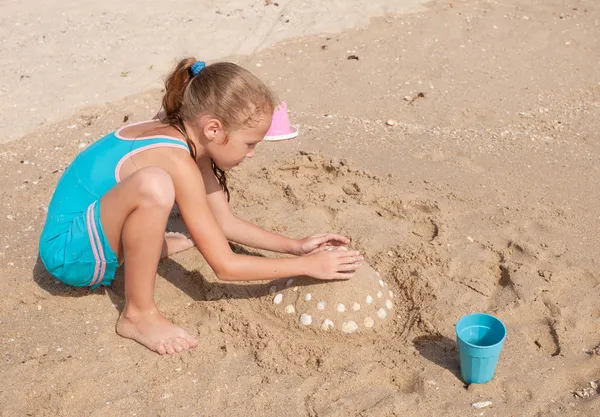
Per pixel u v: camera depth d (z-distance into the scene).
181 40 6.51
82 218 2.98
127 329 3.07
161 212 2.80
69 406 2.73
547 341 3.04
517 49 6.45
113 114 5.34
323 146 4.74
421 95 5.59
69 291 3.37
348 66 6.11
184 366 2.94
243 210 4.02
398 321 3.19
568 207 4.04
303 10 7.17
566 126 5.15
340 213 3.96
